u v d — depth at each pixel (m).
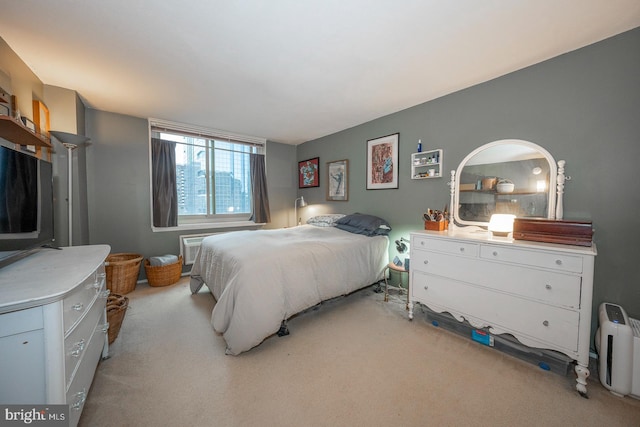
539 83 1.92
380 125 3.21
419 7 1.35
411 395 1.38
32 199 1.40
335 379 1.50
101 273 1.54
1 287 0.93
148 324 2.16
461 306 1.92
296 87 2.35
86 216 2.79
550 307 1.51
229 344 1.71
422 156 2.74
